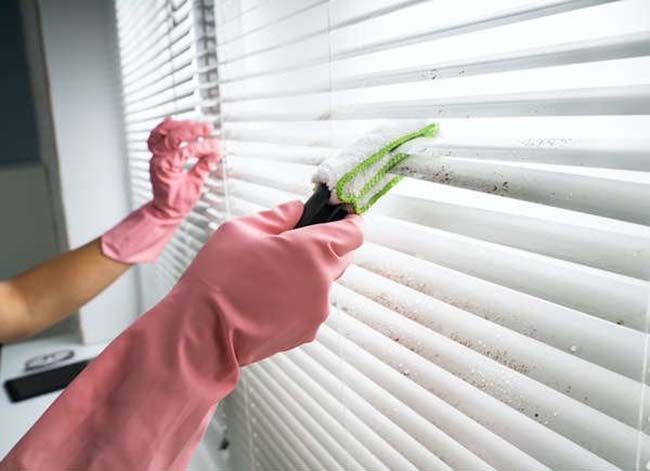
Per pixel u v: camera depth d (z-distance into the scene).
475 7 0.44
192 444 0.49
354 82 0.55
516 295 0.41
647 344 0.32
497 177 0.40
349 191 0.46
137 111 1.43
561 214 0.40
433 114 0.45
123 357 0.45
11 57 1.97
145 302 1.65
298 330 0.46
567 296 0.36
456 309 0.46
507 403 0.42
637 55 0.30
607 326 0.35
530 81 0.41
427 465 0.50
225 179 0.87
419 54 0.50
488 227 0.41
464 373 0.45
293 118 0.65
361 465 0.60
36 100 1.84
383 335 0.54
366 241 0.56
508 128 0.42
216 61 0.86
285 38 0.69
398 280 0.51
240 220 0.52
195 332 0.45
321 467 0.69
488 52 0.44
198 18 0.87
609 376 0.35
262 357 0.48
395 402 0.54
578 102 0.34
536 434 0.40
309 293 0.45
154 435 0.44
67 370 1.40
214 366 0.45
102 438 0.43
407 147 0.47
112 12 1.51
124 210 1.63
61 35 1.47
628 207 0.32
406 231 0.51
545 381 0.38
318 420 0.68
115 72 1.57
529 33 0.41
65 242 1.65
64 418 0.44
